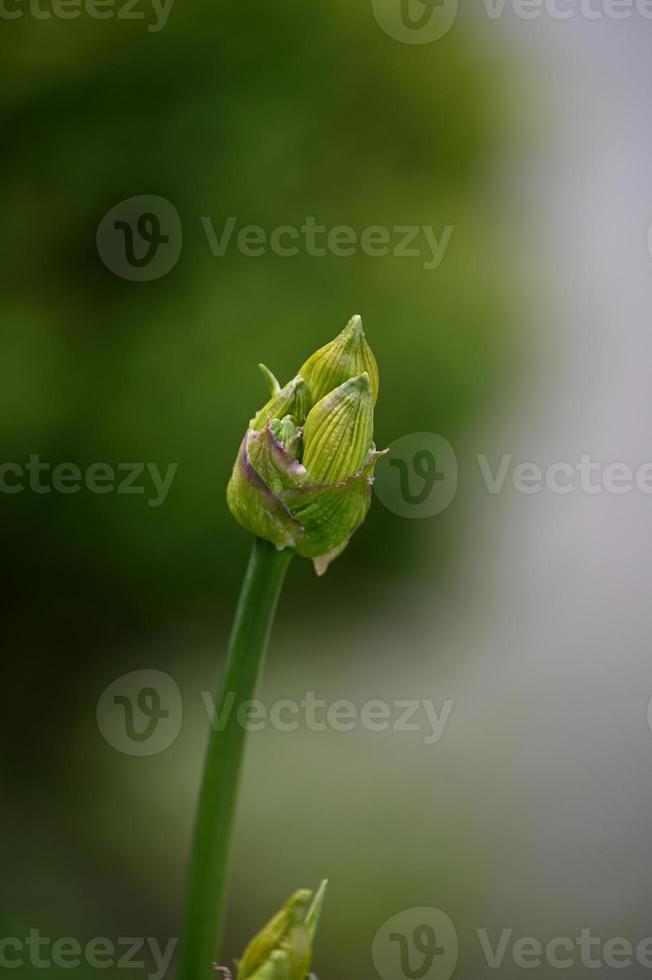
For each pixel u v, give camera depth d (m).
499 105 2.54
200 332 2.32
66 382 2.31
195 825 0.55
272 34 2.30
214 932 0.55
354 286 2.38
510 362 2.57
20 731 2.62
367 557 2.60
